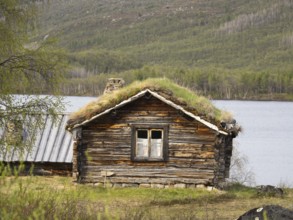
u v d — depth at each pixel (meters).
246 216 16.33
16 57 31.89
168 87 35.75
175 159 35.75
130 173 35.78
